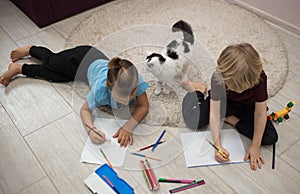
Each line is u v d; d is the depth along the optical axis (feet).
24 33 5.71
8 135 4.04
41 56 4.82
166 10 6.11
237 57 3.27
